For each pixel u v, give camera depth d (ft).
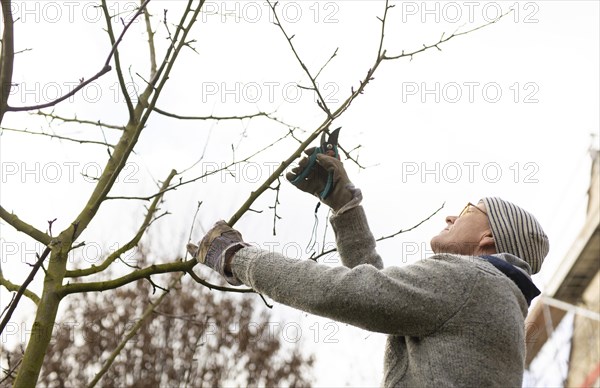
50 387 41.78
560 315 32.73
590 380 31.04
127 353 43.50
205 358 45.16
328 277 9.55
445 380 9.34
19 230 13.91
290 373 46.21
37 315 13.08
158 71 13.60
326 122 13.23
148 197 13.99
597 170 31.14
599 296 31.81
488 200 11.28
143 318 17.25
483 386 9.34
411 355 9.66
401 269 9.83
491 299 9.67
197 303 45.62
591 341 31.45
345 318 9.51
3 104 11.80
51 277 13.38
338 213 11.73
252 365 45.93
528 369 32.09
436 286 9.59
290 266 9.81
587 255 31.89
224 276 10.32
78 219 13.82
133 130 15.40
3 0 12.07
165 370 43.73
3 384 16.37
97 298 43.55
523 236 10.93
